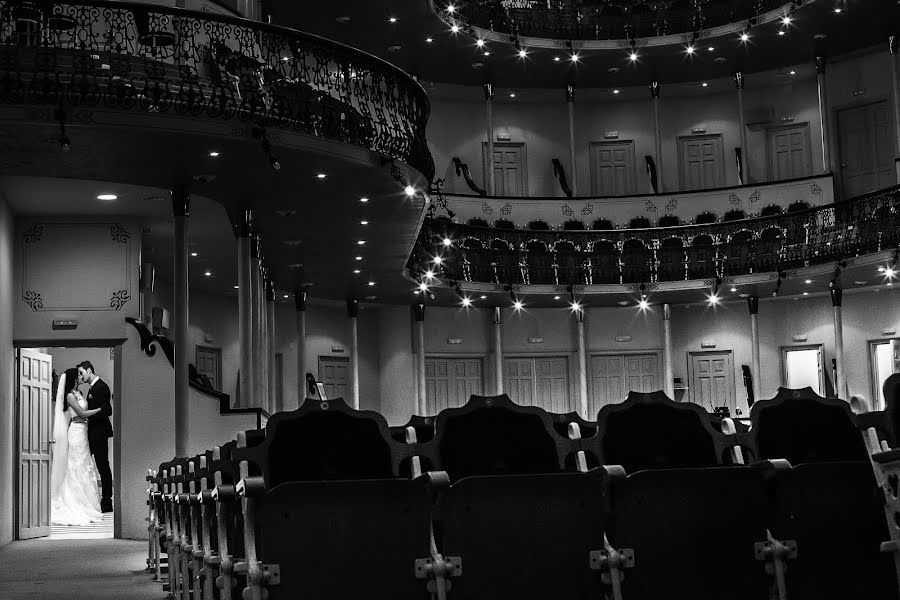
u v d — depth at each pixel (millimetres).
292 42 13203
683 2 25672
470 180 25891
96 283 16188
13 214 15938
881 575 5863
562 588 5453
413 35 23922
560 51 25172
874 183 25594
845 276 23703
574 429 6500
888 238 22281
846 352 25500
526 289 24719
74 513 19016
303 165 13305
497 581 5379
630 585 5516
